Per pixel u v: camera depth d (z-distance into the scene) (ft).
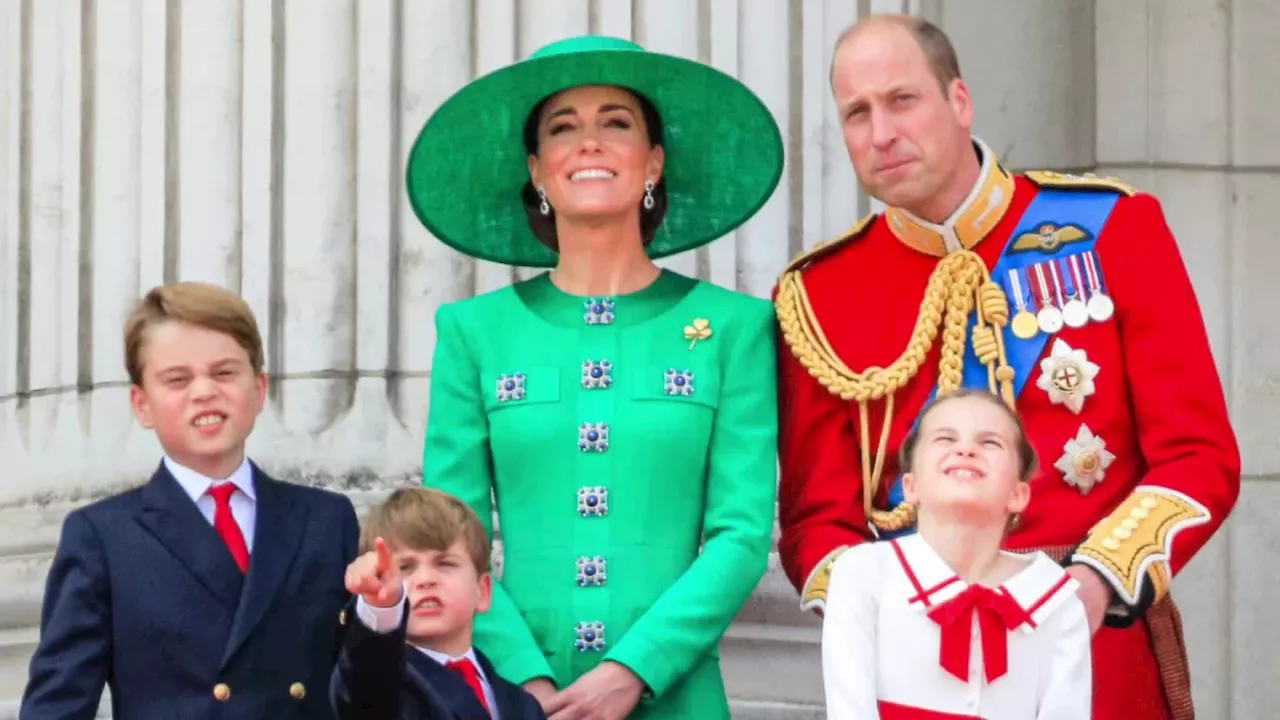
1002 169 56.24
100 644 50.34
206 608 50.70
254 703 50.29
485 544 52.19
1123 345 53.93
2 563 72.08
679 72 56.70
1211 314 76.59
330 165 70.23
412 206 59.52
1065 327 54.03
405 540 50.80
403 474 68.74
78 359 73.10
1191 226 77.00
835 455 55.88
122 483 70.64
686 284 57.11
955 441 49.44
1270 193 77.36
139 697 50.26
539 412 55.11
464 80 70.54
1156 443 53.11
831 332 56.18
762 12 71.56
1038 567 49.11
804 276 57.31
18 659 70.95
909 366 54.54
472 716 49.80
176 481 51.98
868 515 55.16
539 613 54.19
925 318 54.75
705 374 55.47
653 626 52.85
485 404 55.98
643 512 54.39
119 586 50.57
